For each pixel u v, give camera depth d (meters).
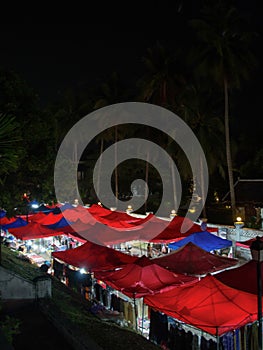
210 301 11.02
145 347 10.12
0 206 14.27
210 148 39.12
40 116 14.44
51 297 13.57
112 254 16.86
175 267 15.30
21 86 13.73
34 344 10.13
